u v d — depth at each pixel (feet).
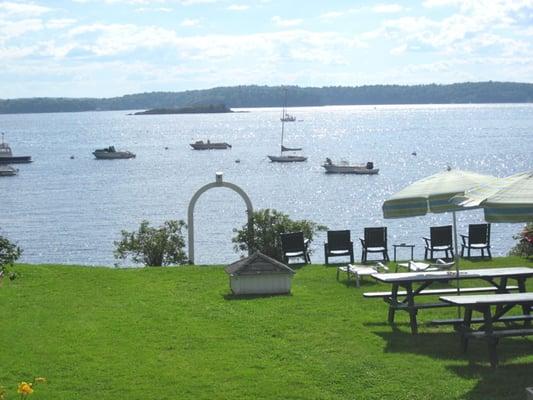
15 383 28.94
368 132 654.53
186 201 211.41
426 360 31.04
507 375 28.91
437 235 61.72
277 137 606.55
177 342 34.37
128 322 38.34
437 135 565.94
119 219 178.40
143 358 31.94
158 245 64.08
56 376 29.71
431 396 26.68
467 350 32.58
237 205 200.85
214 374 29.63
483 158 350.84
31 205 213.46
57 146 529.04
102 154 399.44
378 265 49.01
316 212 187.01
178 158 400.06
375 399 26.61
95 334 35.96
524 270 39.91
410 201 38.55
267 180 279.28
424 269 45.98
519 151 383.04
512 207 28.99
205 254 120.98
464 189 38.09
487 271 39.75
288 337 34.99
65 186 267.59
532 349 32.73
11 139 632.38
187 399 27.02
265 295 45.24
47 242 147.43
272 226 61.16
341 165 307.78
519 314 38.99
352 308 41.14
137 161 383.45
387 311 40.37
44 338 35.32
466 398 26.40
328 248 59.26
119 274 53.47
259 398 26.96
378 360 31.12
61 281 50.44
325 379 28.78
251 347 33.35
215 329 36.65
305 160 366.43
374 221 167.22
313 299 43.78
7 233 160.45
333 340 34.40
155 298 44.73
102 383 28.84
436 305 36.27
